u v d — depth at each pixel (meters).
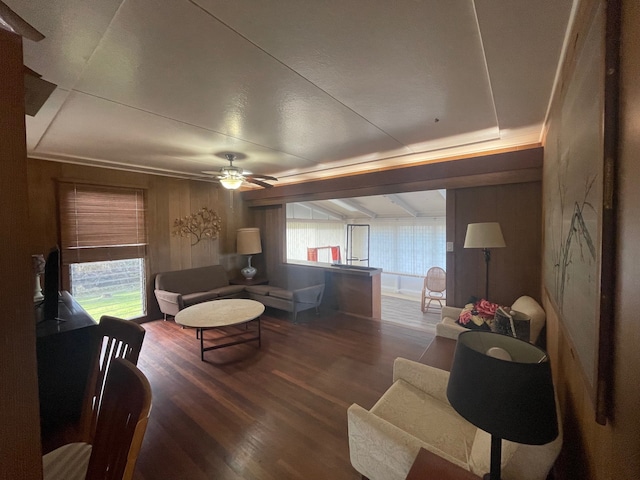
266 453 1.84
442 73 1.67
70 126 2.46
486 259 3.13
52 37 1.33
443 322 2.83
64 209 3.69
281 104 2.07
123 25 1.26
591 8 0.82
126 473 0.71
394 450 1.25
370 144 3.05
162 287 4.46
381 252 9.00
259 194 5.63
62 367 2.09
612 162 0.69
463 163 3.29
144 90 1.85
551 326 2.01
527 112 2.19
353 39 1.38
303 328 4.19
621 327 0.65
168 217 4.73
